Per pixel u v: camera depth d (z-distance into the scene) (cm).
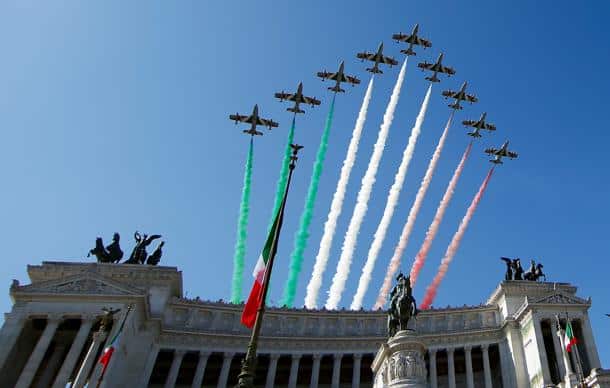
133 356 7475
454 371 8544
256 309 3141
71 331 7488
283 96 11831
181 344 8131
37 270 8175
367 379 8806
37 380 7250
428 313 8806
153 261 8919
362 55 12038
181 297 8706
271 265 2819
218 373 8719
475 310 8819
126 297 7375
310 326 8738
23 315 7188
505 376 8006
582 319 7950
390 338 4581
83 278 7550
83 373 5353
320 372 8881
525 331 8025
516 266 9344
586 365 7569
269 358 8369
